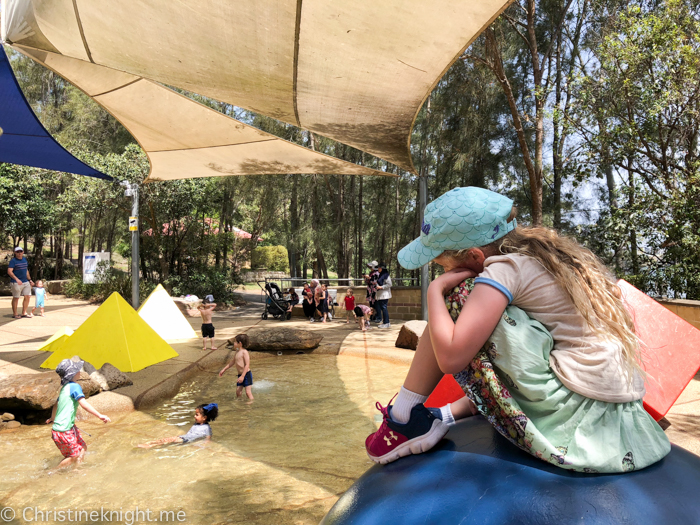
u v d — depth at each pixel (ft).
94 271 53.98
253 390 22.26
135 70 17.60
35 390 17.33
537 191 45.93
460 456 4.51
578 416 4.08
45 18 15.64
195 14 13.87
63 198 60.13
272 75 16.81
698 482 4.11
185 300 49.67
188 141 27.25
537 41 54.95
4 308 47.42
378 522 4.06
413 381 4.82
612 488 3.88
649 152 35.53
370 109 18.48
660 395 8.84
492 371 4.24
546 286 4.22
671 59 32.68
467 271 4.61
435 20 12.98
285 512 10.61
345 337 34.94
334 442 15.43
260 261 112.98
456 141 53.06
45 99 77.46
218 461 13.80
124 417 18.21
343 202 68.18
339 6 12.80
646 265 34.50
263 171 31.58
